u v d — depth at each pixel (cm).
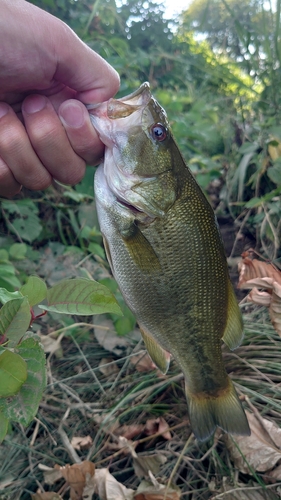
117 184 25
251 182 55
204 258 26
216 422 28
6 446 33
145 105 25
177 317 26
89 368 38
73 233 57
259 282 33
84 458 33
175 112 71
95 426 35
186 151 63
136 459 32
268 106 58
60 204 56
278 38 57
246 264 35
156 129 25
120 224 25
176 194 25
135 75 83
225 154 63
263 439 31
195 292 26
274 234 47
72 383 39
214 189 63
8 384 17
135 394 36
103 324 44
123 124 24
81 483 30
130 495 29
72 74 25
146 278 25
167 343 27
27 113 24
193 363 28
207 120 70
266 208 51
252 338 40
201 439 28
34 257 49
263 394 35
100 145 25
